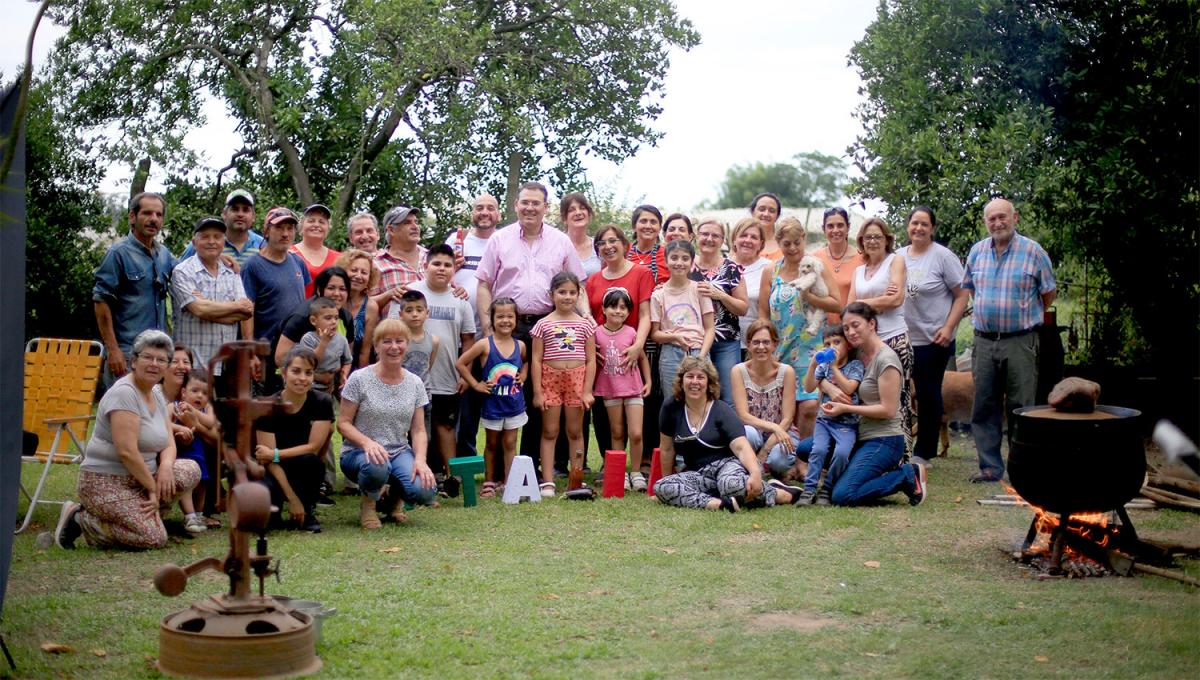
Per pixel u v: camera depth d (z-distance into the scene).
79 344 7.70
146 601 5.39
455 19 15.84
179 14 16.48
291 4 16.80
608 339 8.83
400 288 8.35
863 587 5.67
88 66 16.72
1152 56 11.09
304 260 8.72
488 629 4.93
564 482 8.99
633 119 16.97
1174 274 11.38
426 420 8.40
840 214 9.36
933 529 7.06
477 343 8.55
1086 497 5.83
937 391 9.27
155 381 6.56
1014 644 4.73
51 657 4.54
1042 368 10.38
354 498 8.34
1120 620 5.04
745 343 9.05
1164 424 5.53
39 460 7.21
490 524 7.29
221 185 17.19
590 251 9.69
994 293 8.69
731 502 7.66
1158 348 11.56
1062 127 11.49
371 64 15.98
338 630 4.88
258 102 16.70
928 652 4.62
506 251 9.02
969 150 11.16
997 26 11.57
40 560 6.23
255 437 7.07
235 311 7.73
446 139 16.11
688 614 5.20
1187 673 4.35
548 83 16.66
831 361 7.89
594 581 5.79
